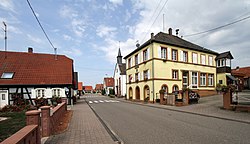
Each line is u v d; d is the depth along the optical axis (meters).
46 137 6.70
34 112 5.02
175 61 25.61
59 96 23.23
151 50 24.11
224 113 12.38
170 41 26.27
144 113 13.60
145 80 25.36
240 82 36.28
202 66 29.48
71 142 6.09
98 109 16.98
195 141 6.12
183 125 8.91
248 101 14.66
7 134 7.35
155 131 7.70
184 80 26.70
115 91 51.53
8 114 14.13
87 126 8.86
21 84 21.75
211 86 30.48
